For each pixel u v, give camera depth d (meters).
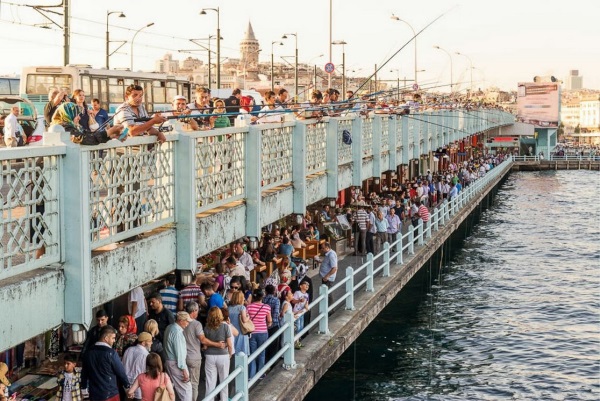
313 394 19.92
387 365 23.44
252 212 14.11
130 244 10.05
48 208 8.46
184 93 33.75
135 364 10.56
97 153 9.12
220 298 13.00
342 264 24.52
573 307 31.00
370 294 20.66
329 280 19.17
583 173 103.75
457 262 41.34
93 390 10.02
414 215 33.25
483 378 22.39
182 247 11.45
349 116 22.06
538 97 113.38
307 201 18.06
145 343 10.70
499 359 24.23
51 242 8.52
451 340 26.22
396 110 30.73
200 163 11.98
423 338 26.48
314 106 17.94
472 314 29.89
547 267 39.94
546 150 114.19
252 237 14.11
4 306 7.70
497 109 95.94
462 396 20.98
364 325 18.83
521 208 67.19
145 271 10.46
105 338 10.12
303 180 17.09
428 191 38.19
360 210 25.72
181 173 11.34
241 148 13.87
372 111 25.77
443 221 35.62
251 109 18.03
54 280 8.55
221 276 14.34
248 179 14.06
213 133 12.33
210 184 12.41
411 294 30.14
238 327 12.88
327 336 16.52
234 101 17.53
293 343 14.25
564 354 24.73
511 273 38.22
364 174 24.48
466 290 34.28
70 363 10.55
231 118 16.92
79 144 8.84
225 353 11.71
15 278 8.19
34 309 8.21
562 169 108.38
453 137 54.88
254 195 14.09
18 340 7.94
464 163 62.69
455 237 44.78
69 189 8.66
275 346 14.66
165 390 10.05
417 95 35.75
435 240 31.22
